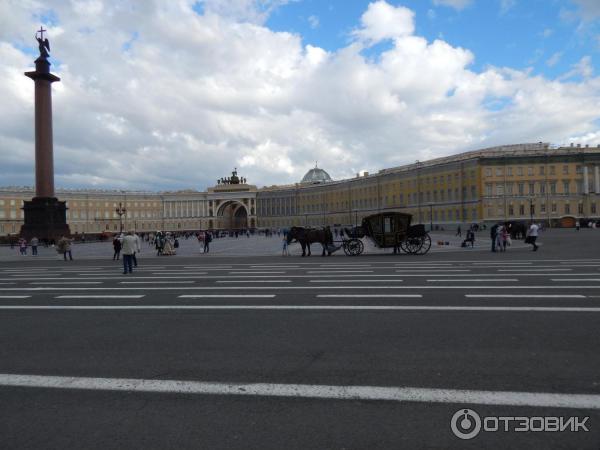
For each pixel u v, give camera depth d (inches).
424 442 141.0
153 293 458.0
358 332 275.7
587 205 2795.3
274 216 5032.0
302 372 207.5
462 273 555.5
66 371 217.6
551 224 2780.5
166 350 249.1
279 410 166.6
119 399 181.0
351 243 954.1
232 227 5605.3
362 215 3944.4
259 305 371.6
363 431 148.7
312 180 5364.2
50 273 720.3
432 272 573.6
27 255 1371.8
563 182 2800.2
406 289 434.9
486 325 285.3
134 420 161.5
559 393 176.4
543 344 241.6
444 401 171.0
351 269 637.9
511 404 167.3
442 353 230.4
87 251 1533.0
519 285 446.6
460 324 289.6
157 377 205.9
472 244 1166.3
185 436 148.3
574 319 297.0
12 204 4067.4
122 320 330.6
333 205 4328.3
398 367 210.8
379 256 904.9
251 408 168.9
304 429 150.9
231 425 155.4
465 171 2940.5
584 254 834.2
